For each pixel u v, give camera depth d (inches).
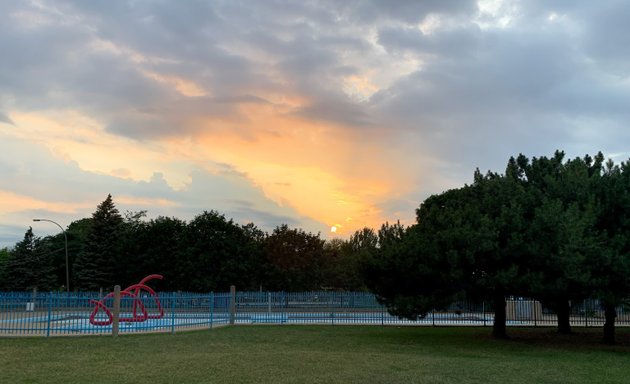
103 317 1183.6
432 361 712.4
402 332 1145.4
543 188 1109.1
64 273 3260.3
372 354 779.4
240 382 545.3
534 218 949.8
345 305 1445.6
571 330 1222.9
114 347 815.1
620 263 865.5
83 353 745.0
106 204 2760.8
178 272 2412.6
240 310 1421.0
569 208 900.6
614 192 957.8
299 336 1032.8
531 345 949.2
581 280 854.5
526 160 1198.9
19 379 547.5
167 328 1105.4
